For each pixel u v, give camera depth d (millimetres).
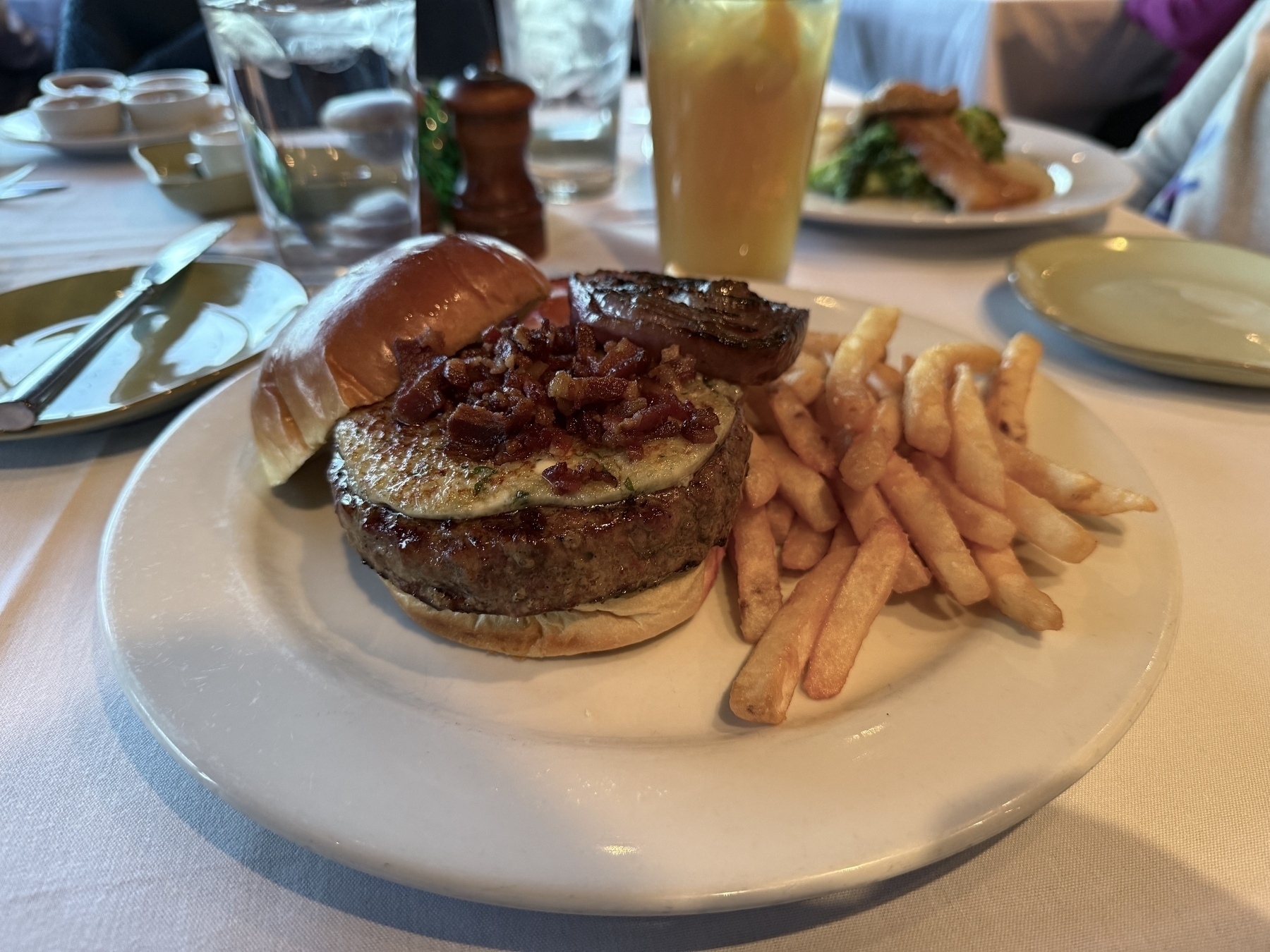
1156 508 246
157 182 478
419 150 457
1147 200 706
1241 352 336
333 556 270
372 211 435
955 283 437
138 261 439
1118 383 348
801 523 282
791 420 283
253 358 325
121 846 193
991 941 182
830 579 251
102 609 228
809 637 235
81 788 203
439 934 184
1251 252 391
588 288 278
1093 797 203
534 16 511
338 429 260
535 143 542
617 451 238
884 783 191
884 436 262
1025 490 258
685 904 171
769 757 198
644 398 245
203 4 376
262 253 455
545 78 531
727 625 254
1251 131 562
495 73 417
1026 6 884
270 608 237
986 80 912
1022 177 525
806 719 220
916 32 1026
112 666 214
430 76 831
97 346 321
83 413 291
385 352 270
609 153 551
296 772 190
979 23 902
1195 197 601
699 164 388
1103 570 247
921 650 242
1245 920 181
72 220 497
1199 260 396
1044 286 381
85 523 279
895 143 539
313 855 193
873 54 1133
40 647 235
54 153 626
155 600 232
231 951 179
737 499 250
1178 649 235
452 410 253
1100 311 369
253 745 195
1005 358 308
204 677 211
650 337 259
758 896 172
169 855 193
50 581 255
